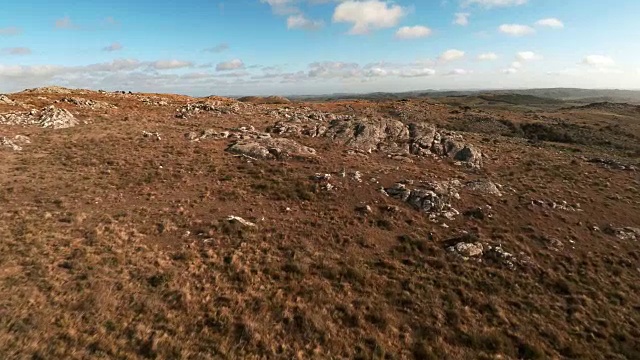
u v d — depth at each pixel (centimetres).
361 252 2267
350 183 3253
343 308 1708
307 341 1486
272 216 2650
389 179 3441
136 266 1881
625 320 1805
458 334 1616
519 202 3120
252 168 3528
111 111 6362
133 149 3922
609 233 2716
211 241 2212
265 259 2061
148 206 2658
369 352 1452
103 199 2705
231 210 2698
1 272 1684
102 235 2150
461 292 1919
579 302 1909
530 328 1689
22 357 1213
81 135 4381
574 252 2423
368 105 11650
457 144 4566
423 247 2348
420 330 1623
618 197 3369
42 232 2109
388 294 1864
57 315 1452
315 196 3003
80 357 1258
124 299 1612
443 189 3180
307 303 1725
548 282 2067
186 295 1677
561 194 3369
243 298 1709
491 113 10631
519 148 5284
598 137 7838
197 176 3294
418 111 10538
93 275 1747
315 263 2075
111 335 1384
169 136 4528
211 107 6669
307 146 4341
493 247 2355
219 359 1336
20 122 4778
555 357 1529
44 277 1686
